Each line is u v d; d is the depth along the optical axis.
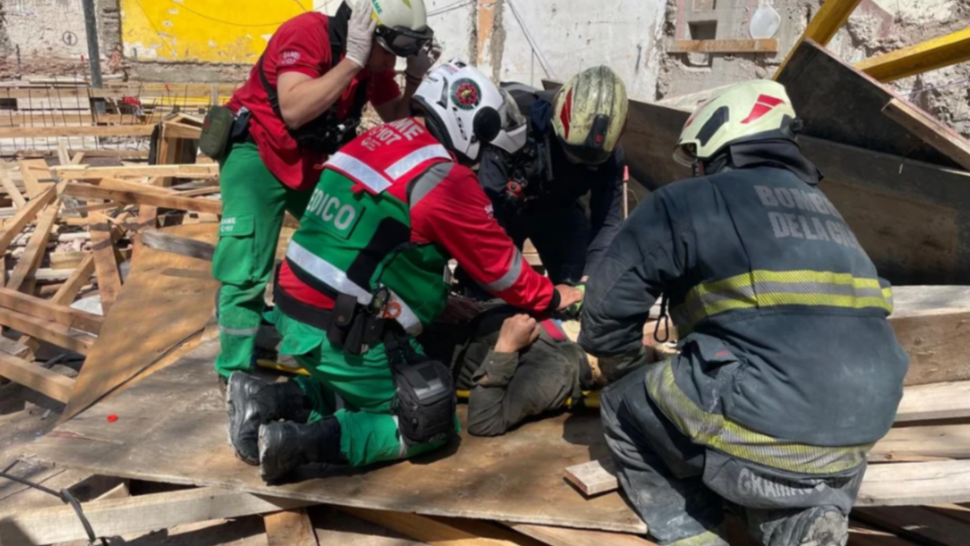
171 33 11.92
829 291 2.08
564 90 3.27
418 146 2.68
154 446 2.92
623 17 10.71
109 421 3.11
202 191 6.31
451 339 3.16
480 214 2.65
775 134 2.32
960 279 3.56
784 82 3.92
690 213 2.20
